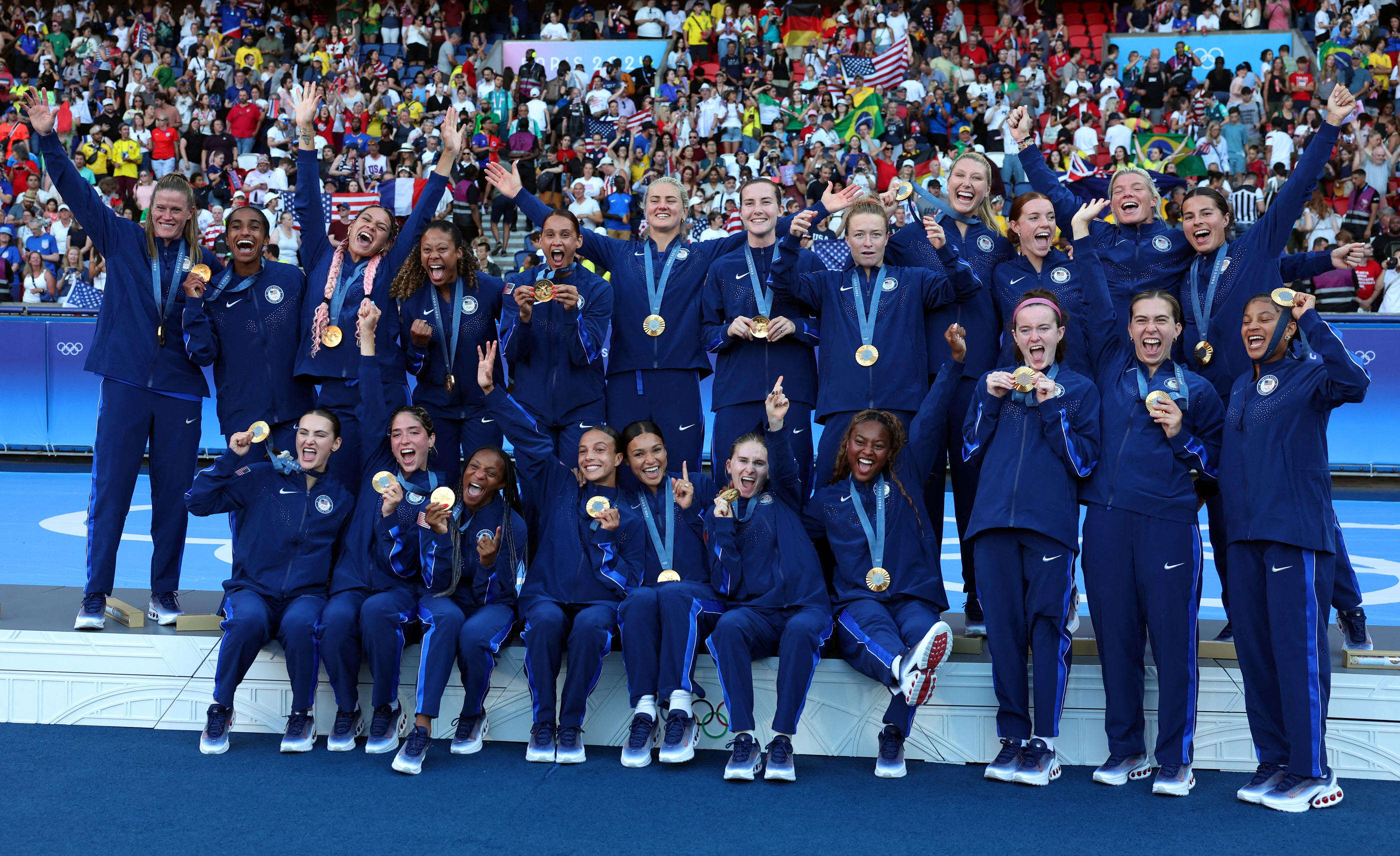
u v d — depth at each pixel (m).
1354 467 11.87
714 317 5.81
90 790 4.48
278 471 5.26
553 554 5.18
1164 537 4.59
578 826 4.15
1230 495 4.58
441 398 5.64
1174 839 4.08
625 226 16.39
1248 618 4.56
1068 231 5.62
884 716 4.80
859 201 5.55
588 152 18.25
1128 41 22.00
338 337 5.52
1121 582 4.65
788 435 5.63
